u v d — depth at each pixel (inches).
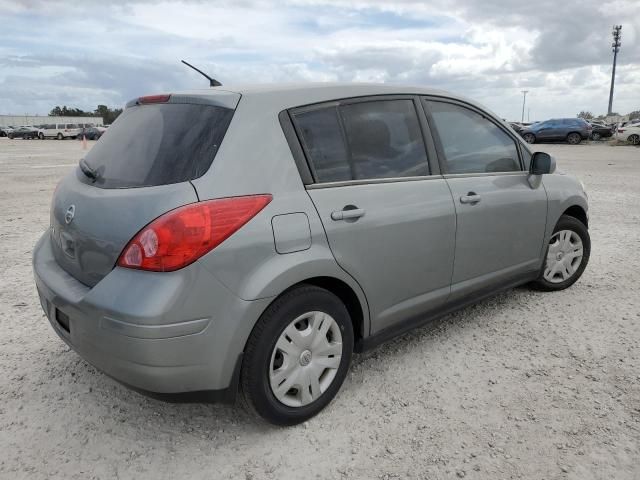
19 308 177.0
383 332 126.4
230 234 95.5
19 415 116.7
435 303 137.4
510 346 146.3
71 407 119.9
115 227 97.1
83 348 100.8
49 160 816.9
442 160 137.7
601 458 100.0
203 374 96.2
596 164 687.1
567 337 151.4
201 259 92.5
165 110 113.8
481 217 143.2
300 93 114.3
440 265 134.5
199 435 109.8
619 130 1214.3
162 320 89.9
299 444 106.2
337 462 100.7
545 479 95.0
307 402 111.5
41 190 457.7
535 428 109.3
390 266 121.9
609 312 168.9
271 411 105.8
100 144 123.3
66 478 97.3
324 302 110.2
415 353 142.9
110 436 109.6
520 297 182.2
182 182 96.1
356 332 123.6
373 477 96.6
